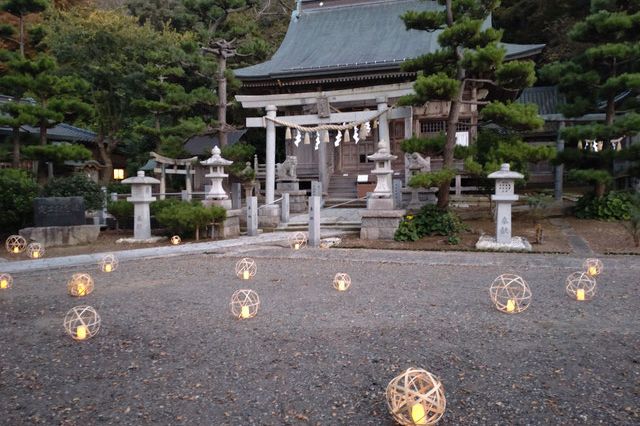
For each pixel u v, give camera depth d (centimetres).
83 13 3103
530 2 3083
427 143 1356
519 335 525
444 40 1249
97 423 347
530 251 1130
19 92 1720
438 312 626
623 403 363
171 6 3622
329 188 2322
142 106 2116
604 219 1527
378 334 533
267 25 3928
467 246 1202
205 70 1983
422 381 385
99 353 495
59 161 1714
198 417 354
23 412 366
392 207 1356
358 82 2220
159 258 1160
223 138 2002
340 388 398
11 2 1770
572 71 1552
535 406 360
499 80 1255
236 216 1570
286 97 1759
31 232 1368
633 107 1602
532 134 2467
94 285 852
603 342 498
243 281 861
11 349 514
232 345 508
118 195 1984
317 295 737
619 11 1588
